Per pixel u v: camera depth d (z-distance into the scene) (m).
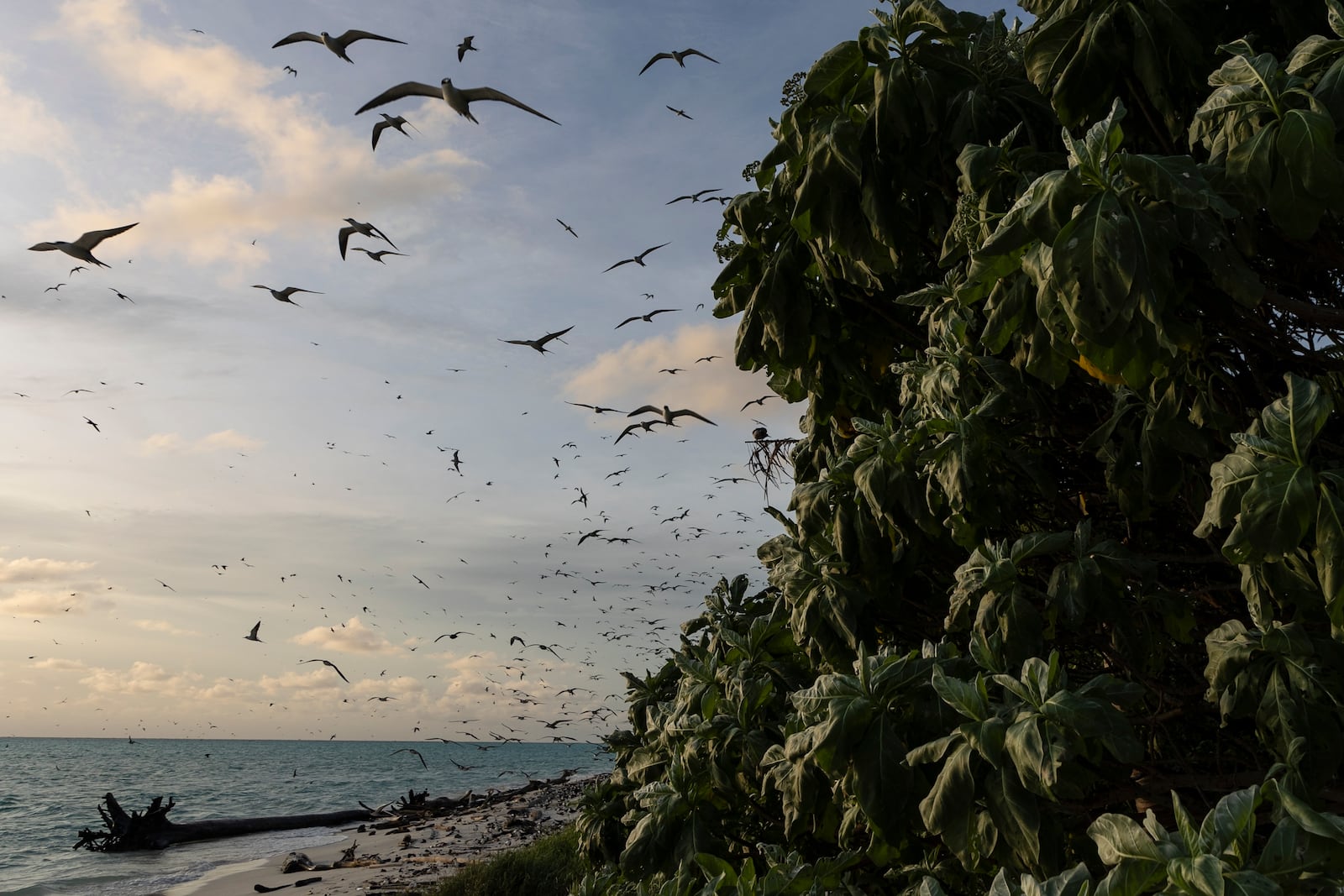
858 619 3.99
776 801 4.62
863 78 3.81
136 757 123.94
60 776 69.25
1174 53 3.04
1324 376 3.26
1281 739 2.45
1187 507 3.79
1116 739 2.38
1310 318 2.69
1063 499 4.16
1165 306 2.59
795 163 4.08
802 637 4.10
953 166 3.82
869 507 4.00
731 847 4.69
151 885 21.11
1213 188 2.53
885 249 3.76
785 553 4.46
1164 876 1.75
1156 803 3.20
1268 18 3.06
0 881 21.98
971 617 3.97
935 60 3.77
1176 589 3.91
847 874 4.08
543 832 27.23
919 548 4.01
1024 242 2.62
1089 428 4.01
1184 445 3.13
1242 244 2.62
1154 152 3.39
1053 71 3.23
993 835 2.52
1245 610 3.71
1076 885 1.85
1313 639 2.56
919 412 3.92
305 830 34.75
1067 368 2.95
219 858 26.31
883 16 3.82
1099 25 3.08
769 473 6.19
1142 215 2.39
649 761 5.38
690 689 5.31
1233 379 3.34
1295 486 2.15
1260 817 2.82
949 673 3.06
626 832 5.91
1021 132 3.74
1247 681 2.58
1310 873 1.70
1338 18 2.31
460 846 25.58
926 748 2.74
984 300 3.76
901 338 4.72
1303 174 2.25
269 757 126.69
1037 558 3.89
